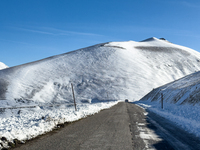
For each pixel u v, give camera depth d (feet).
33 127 25.38
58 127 31.19
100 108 76.79
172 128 32.68
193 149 19.20
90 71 346.54
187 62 448.65
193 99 71.67
